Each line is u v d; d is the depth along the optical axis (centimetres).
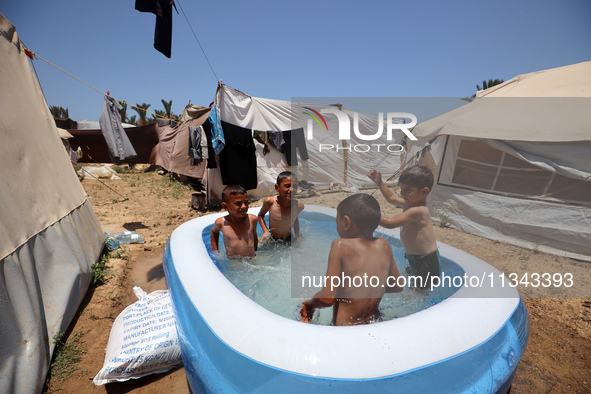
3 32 274
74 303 260
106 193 834
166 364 205
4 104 244
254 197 770
